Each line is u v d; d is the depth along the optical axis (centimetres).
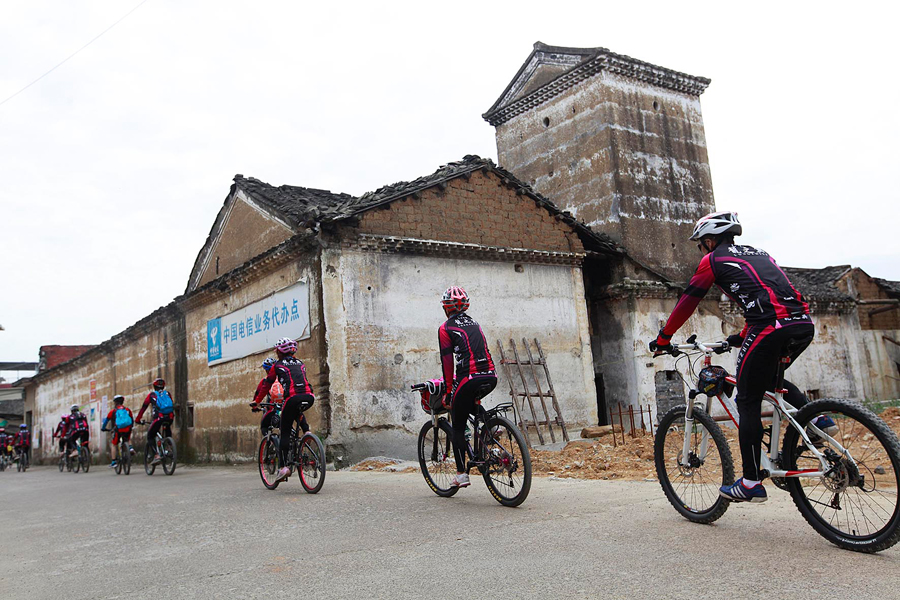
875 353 2298
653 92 1886
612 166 1759
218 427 1514
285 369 752
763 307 379
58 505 799
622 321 1638
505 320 1384
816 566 329
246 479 991
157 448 1279
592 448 1067
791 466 388
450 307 584
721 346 429
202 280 1708
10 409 4381
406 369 1228
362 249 1215
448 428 620
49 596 364
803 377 2078
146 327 1966
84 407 2542
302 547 436
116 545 495
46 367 3422
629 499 537
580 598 300
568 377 1451
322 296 1162
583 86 1848
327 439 1122
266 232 1416
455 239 1328
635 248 1741
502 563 364
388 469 980
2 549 519
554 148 1919
